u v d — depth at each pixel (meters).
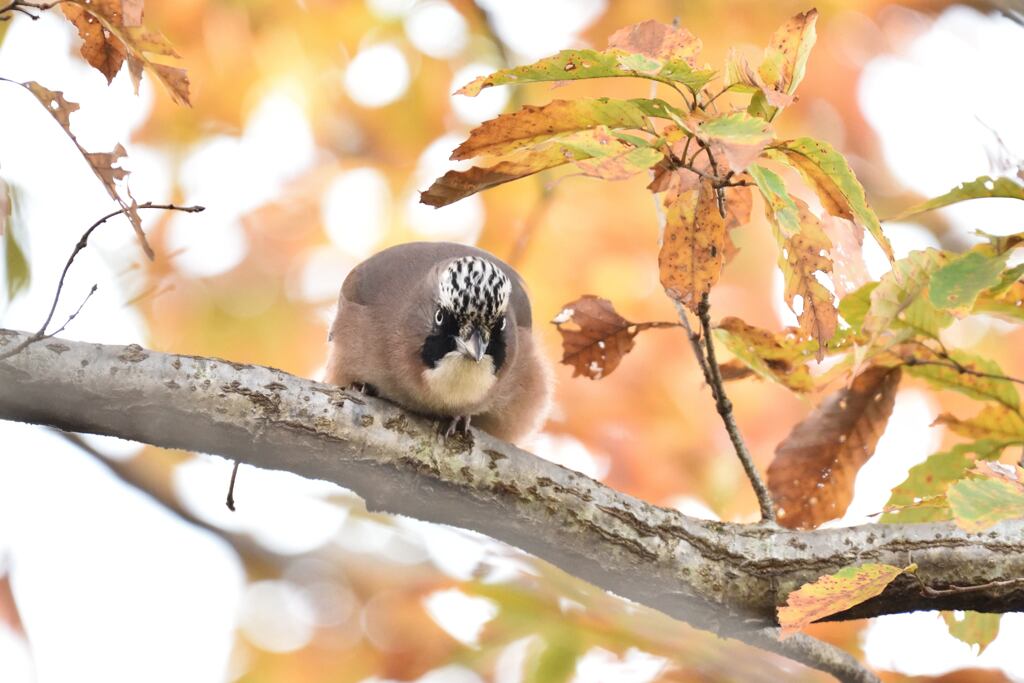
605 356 9.31
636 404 14.45
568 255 14.80
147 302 14.54
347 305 10.50
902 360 9.34
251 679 13.41
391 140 15.24
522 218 14.86
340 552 14.20
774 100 6.75
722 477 14.27
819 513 9.87
